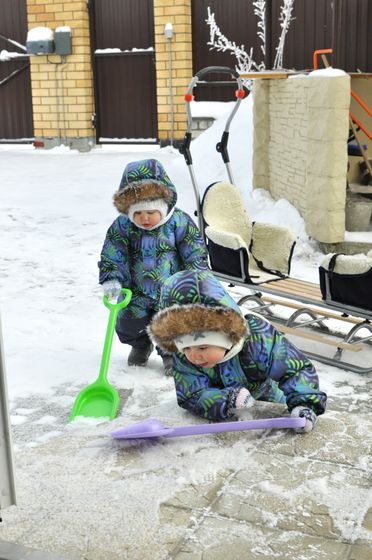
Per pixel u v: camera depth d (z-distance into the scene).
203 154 10.15
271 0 11.85
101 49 13.65
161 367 4.02
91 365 4.02
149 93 13.52
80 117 13.86
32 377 3.83
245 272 4.50
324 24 11.56
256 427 3.05
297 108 6.91
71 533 2.39
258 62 12.34
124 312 3.92
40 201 8.99
